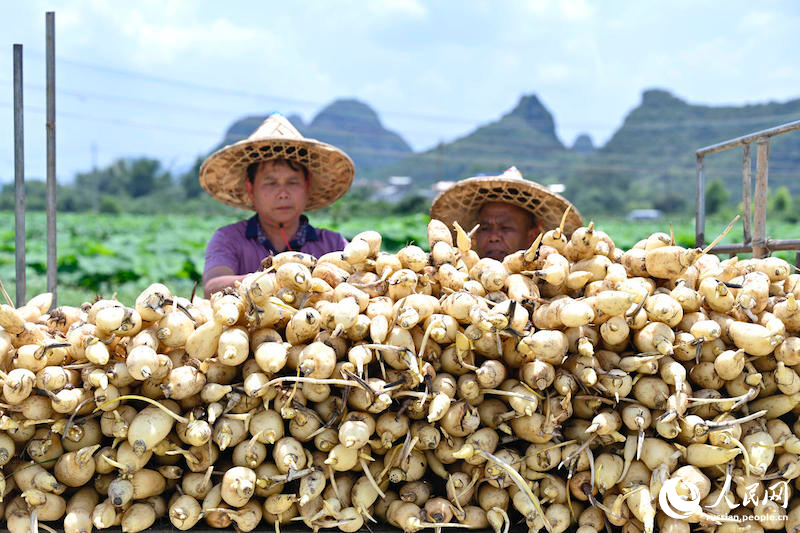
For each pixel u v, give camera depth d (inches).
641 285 73.0
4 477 67.0
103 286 465.1
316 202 147.1
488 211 118.6
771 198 2970.0
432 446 69.1
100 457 67.9
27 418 65.7
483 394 72.1
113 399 65.5
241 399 68.1
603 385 68.6
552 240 78.7
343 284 73.5
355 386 68.6
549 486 70.3
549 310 69.9
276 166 127.3
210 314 72.1
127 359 64.5
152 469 70.0
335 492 69.9
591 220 74.2
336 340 70.2
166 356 67.5
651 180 5777.6
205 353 67.4
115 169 3823.8
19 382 63.1
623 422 70.2
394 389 68.2
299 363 67.7
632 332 73.0
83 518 66.2
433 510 69.1
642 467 69.5
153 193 3422.7
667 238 75.3
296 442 68.4
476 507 71.6
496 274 73.5
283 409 66.8
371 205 1860.2
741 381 70.7
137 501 68.7
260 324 70.5
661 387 68.5
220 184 137.3
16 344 68.1
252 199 132.9
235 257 128.3
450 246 78.8
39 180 3213.6
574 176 4899.1
